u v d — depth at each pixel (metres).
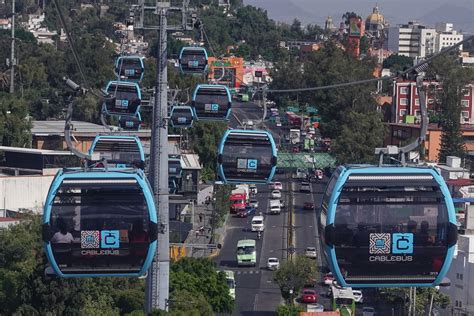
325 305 117.62
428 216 49.03
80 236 51.06
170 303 88.62
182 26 71.06
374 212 49.03
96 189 51.16
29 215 119.25
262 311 114.06
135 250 51.41
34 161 156.62
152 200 51.47
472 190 153.00
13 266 98.50
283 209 173.88
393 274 49.41
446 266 49.28
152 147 69.75
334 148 195.38
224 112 89.50
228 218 165.38
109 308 89.19
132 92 100.62
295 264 119.25
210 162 187.88
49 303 88.00
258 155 75.12
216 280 105.69
